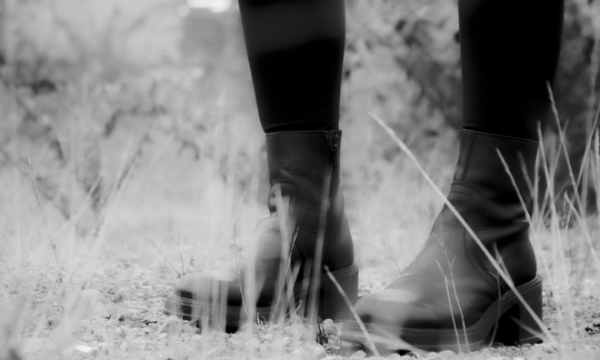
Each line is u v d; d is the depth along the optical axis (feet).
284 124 5.78
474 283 5.02
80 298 5.98
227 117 13.78
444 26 14.12
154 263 9.14
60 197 11.53
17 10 15.16
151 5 19.54
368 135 14.03
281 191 5.76
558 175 12.04
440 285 4.95
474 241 5.11
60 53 15.58
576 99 12.18
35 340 4.77
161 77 15.25
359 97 14.65
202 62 18.33
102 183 12.37
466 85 5.22
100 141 13.61
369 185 13.02
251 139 13.00
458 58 14.08
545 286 7.58
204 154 10.27
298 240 5.63
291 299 5.46
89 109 13.71
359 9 15.02
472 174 5.21
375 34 14.67
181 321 5.28
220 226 6.65
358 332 4.77
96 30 16.98
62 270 7.23
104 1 17.30
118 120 14.10
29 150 13.12
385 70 14.60
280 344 4.82
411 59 14.39
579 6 12.31
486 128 5.16
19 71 14.37
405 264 9.16
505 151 5.13
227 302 5.32
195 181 12.87
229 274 5.49
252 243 5.65
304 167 5.74
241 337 5.06
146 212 12.96
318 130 5.73
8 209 9.59
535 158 5.31
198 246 9.65
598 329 5.65
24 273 6.78
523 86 5.03
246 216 7.47
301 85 5.66
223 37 21.11
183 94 15.17
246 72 17.48
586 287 7.45
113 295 6.60
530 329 5.34
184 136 13.82
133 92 14.39
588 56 12.24
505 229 5.17
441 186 12.66
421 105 14.37
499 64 5.00
